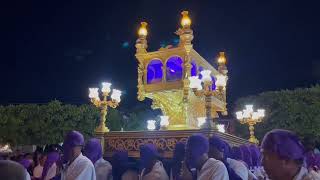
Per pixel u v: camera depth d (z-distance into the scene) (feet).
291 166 8.93
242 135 74.74
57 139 88.63
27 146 89.45
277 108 76.18
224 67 49.06
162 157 30.96
